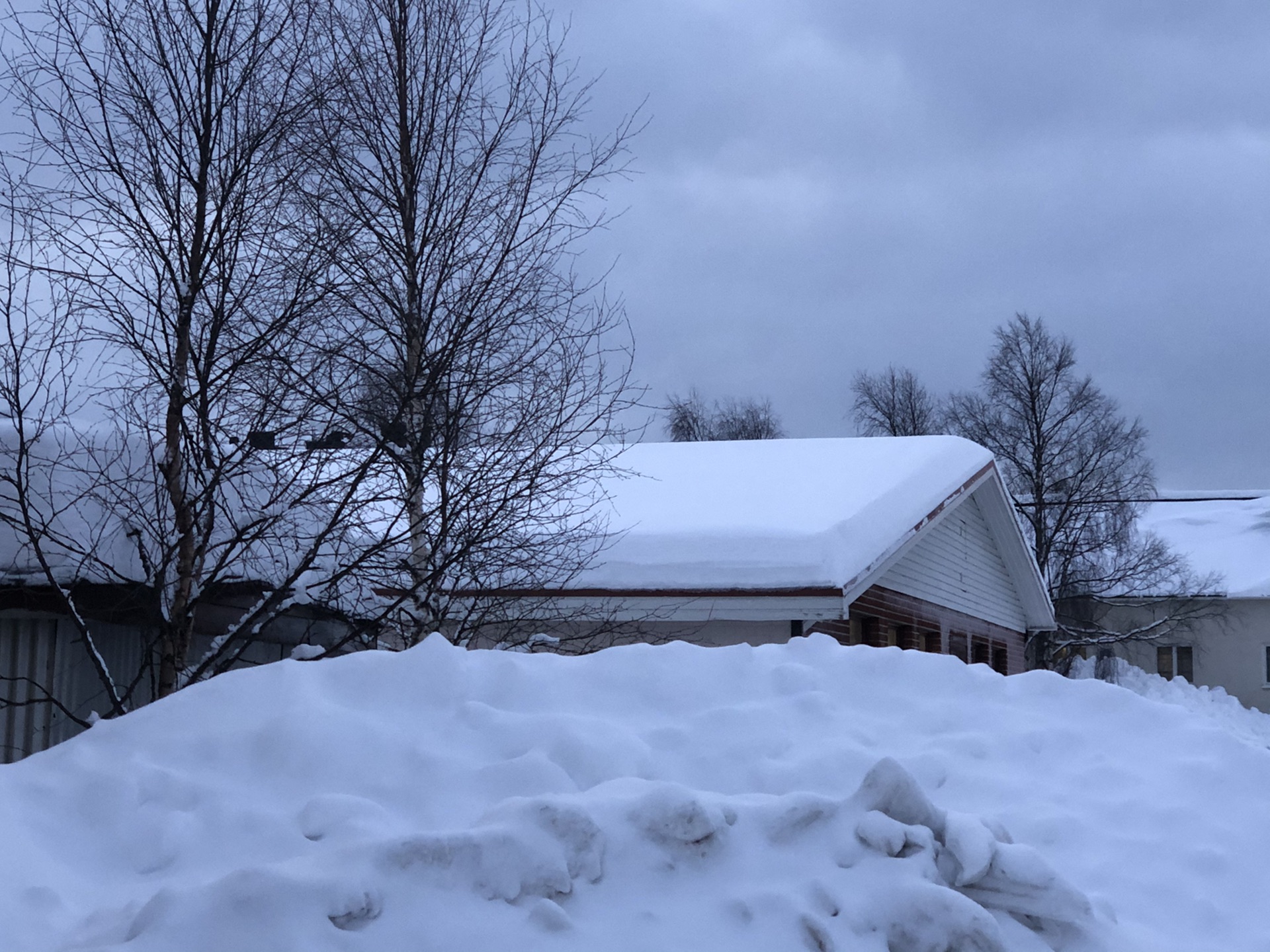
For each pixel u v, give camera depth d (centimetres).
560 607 1139
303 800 495
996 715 668
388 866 402
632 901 426
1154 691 3198
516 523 897
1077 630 3428
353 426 845
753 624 1297
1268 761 643
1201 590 3694
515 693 596
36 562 746
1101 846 559
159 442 781
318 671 578
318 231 830
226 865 453
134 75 762
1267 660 3772
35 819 468
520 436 898
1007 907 471
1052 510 3588
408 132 902
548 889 414
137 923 383
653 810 452
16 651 790
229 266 777
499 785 509
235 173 780
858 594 1285
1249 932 518
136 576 793
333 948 376
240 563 835
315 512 826
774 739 590
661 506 1465
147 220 758
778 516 1362
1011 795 593
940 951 438
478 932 393
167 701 550
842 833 472
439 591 890
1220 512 4712
